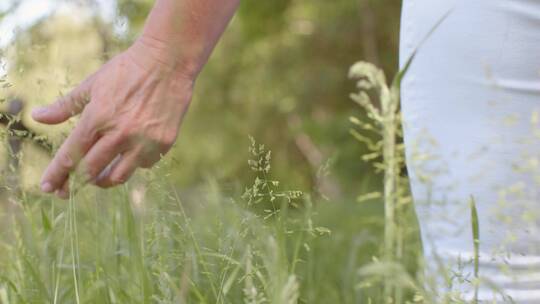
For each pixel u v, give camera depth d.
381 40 7.02
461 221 1.09
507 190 1.06
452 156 1.10
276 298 1.03
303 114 7.33
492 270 1.08
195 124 7.76
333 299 1.55
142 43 1.16
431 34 1.11
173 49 1.15
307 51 7.39
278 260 1.08
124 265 1.30
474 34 1.07
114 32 1.43
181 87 1.16
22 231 1.33
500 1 1.06
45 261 1.27
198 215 1.36
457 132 1.09
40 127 1.29
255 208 1.16
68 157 1.17
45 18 1.36
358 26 6.94
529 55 1.05
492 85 1.06
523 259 1.07
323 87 7.12
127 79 1.15
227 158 7.34
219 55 7.76
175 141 1.19
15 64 1.29
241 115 7.73
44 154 1.30
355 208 3.06
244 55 7.69
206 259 1.25
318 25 7.15
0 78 1.21
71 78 1.31
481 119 1.08
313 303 1.46
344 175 5.90
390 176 1.19
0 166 1.24
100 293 1.22
